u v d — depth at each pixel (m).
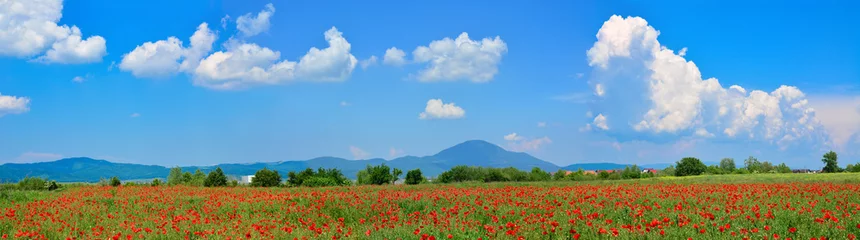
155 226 17.92
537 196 25.80
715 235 13.97
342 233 16.25
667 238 13.67
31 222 19.33
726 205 19.47
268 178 69.69
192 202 28.39
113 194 36.94
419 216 19.70
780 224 15.63
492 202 22.69
